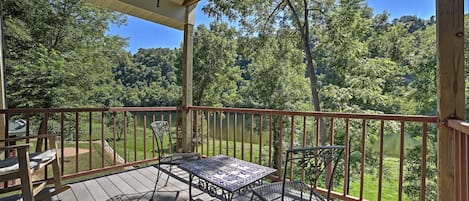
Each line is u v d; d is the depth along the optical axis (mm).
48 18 10055
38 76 9234
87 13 11375
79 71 10586
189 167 2291
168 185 3105
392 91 8594
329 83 9234
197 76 13867
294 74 9641
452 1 1771
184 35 4473
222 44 13711
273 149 9547
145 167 3828
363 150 2453
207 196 2785
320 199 1909
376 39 8805
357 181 8250
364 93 8156
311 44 8719
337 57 8242
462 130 1488
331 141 2623
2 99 3281
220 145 3986
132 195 2822
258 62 9797
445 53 1791
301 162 1811
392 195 7438
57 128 10078
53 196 2768
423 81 7949
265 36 8984
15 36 8883
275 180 3121
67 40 10914
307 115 2764
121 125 13430
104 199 2721
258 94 10578
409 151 7891
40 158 2375
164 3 4234
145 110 3896
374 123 7934
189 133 4398
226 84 13938
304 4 8500
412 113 8094
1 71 3289
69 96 10148
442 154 1837
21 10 9367
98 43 11969
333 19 7832
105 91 12086
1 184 3189
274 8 8781
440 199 1844
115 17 12656
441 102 1827
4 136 3033
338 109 8445
